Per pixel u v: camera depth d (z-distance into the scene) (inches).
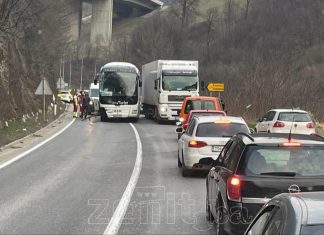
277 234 152.3
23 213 380.5
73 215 374.0
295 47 3567.9
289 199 160.2
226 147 347.3
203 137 542.0
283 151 287.1
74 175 563.5
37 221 355.9
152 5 6501.0
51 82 2598.4
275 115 969.5
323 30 3693.4
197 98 1040.8
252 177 276.4
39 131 1189.7
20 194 454.3
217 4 5595.5
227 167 307.1
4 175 561.0
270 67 1667.1
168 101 1445.6
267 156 284.4
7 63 1473.9
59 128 1289.4
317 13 3969.0
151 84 1643.7
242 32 4185.5
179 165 628.4
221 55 4001.0
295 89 1571.1
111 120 1635.1
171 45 4126.5
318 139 303.3
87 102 1694.1
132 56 4562.0
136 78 1565.0
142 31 4473.4
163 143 937.5
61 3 2484.0
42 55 2320.4
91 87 1961.1
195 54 4136.3
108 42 5315.0
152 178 545.6
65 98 3154.5
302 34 3735.2
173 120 1483.8
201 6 5615.2
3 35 1519.4
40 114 1731.1
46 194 454.3
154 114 1601.9
